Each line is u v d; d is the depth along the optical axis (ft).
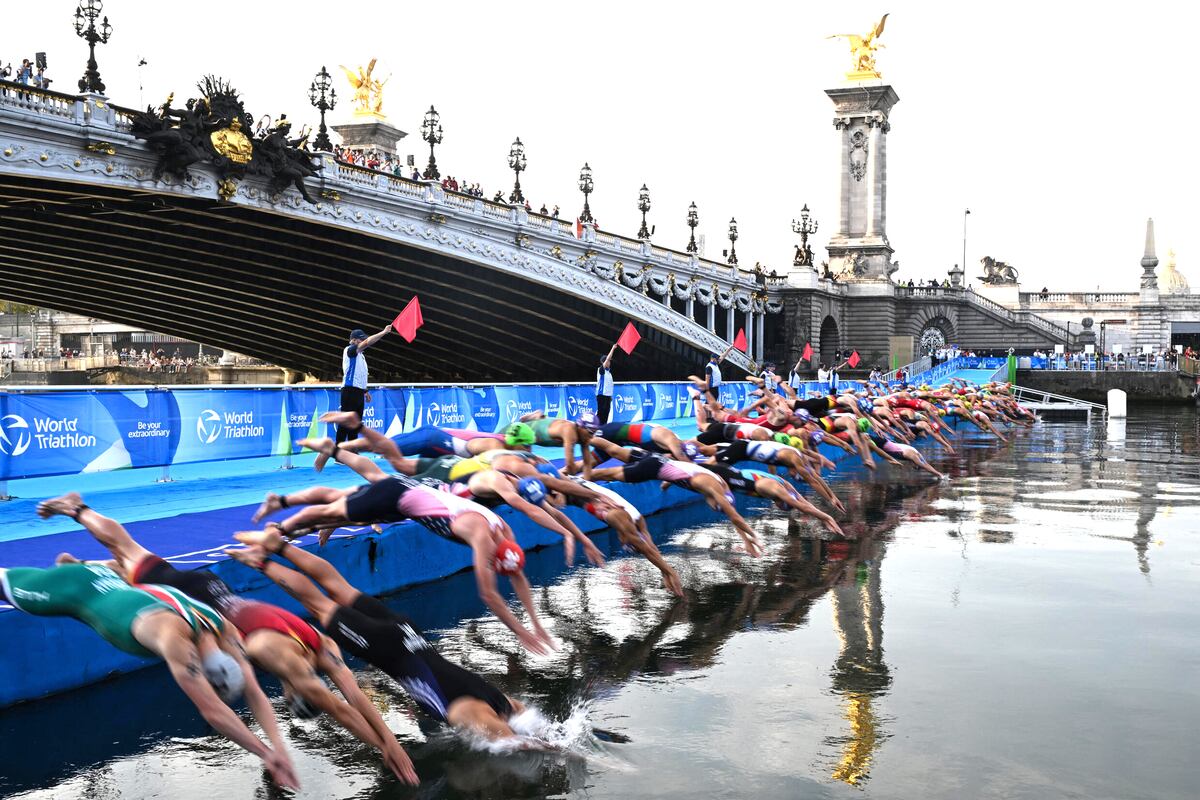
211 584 26.30
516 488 39.45
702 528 65.41
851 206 351.87
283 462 70.59
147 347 464.24
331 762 27.73
